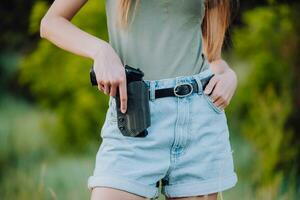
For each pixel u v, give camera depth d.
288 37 7.29
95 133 8.48
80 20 7.91
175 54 2.94
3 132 9.77
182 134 2.92
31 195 5.43
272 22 7.56
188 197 2.97
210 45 3.15
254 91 7.63
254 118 7.04
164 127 2.90
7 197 5.55
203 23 3.13
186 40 2.96
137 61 2.93
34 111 11.95
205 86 2.98
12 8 10.66
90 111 8.34
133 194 2.88
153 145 2.89
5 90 12.99
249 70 7.66
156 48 2.93
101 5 7.90
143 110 2.86
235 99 7.74
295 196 5.24
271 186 5.38
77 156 8.49
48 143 8.78
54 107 8.48
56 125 8.50
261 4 7.89
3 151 8.44
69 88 8.33
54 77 8.37
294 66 7.18
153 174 2.91
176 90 2.91
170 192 2.98
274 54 7.51
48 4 8.24
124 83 2.82
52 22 2.95
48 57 8.36
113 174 2.88
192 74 2.96
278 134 6.56
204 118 2.96
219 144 3.00
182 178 2.96
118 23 2.93
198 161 2.95
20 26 10.78
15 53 11.47
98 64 2.82
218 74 3.12
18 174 5.99
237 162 6.97
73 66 8.27
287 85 7.01
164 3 2.91
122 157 2.89
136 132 2.85
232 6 3.14
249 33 7.72
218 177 3.00
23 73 8.52
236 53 7.72
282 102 6.82
